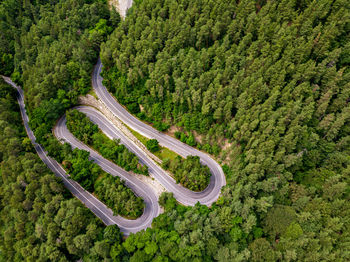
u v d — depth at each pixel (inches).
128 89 4776.1
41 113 4736.7
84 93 5044.3
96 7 5767.7
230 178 3838.6
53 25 5669.3
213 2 4793.3
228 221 3356.3
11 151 4411.9
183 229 3373.5
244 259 3149.6
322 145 4003.4
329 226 3304.6
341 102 3983.8
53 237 3491.6
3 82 5669.3
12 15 6107.3
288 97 4035.4
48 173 4256.9
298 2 4623.5
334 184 3585.1
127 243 3467.0
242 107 4030.5
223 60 4458.7
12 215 3796.8
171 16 4955.7
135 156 4288.9
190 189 4025.6
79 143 4785.9
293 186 3730.3
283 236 3326.8
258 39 4404.5
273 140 3767.2
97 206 4178.2
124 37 5034.5
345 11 4111.7
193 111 4328.3
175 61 4434.1
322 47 4143.7
